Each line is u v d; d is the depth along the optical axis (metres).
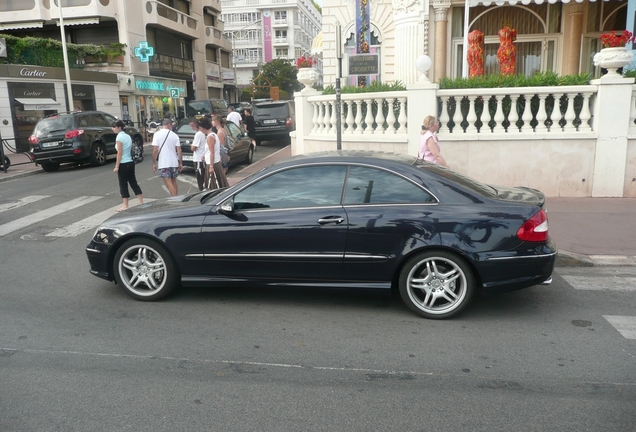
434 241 4.86
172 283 5.49
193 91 45.31
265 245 5.16
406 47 15.80
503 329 4.82
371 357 4.29
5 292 5.94
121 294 5.84
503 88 9.64
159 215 5.46
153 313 5.28
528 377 3.94
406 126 10.35
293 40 93.69
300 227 5.07
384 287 5.07
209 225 5.27
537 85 9.76
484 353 4.35
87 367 4.14
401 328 4.87
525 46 15.94
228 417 3.43
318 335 4.73
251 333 4.78
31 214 10.07
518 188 5.71
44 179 14.96
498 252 4.82
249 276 5.30
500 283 4.87
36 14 32.06
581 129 9.73
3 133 22.72
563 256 6.65
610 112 9.41
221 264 5.31
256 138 24.19
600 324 4.92
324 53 18.95
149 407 3.56
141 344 4.57
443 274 4.97
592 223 8.05
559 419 3.38
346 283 5.15
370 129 10.83
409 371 4.05
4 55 23.86
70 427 3.34
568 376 3.96
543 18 15.67
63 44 25.05
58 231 8.80
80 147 16.62
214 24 52.56
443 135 9.90
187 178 14.51
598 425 3.32
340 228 5.01
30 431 3.30
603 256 6.66
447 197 4.98
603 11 15.37
